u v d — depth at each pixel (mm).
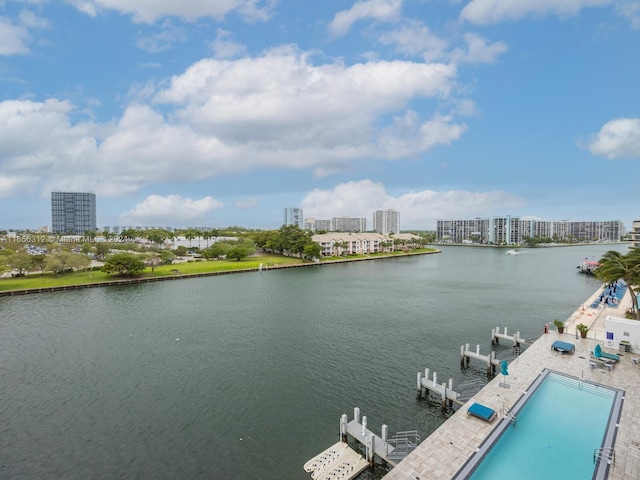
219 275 127812
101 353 49719
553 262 178625
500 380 33281
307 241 172875
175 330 60312
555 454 23562
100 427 31688
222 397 36969
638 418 26422
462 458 22812
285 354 48938
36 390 38719
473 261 185000
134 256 121750
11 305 79688
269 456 27609
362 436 27172
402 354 48531
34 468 26422
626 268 52938
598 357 36688
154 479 25266
